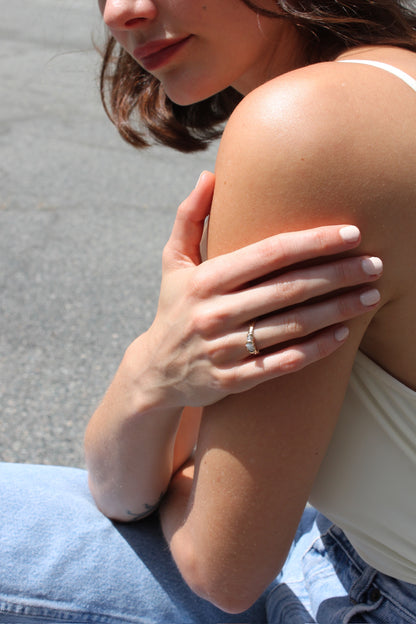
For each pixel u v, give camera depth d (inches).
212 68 43.3
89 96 246.5
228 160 36.4
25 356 112.7
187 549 43.5
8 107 232.8
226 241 36.8
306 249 33.5
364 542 44.1
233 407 38.4
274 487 38.6
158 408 43.8
